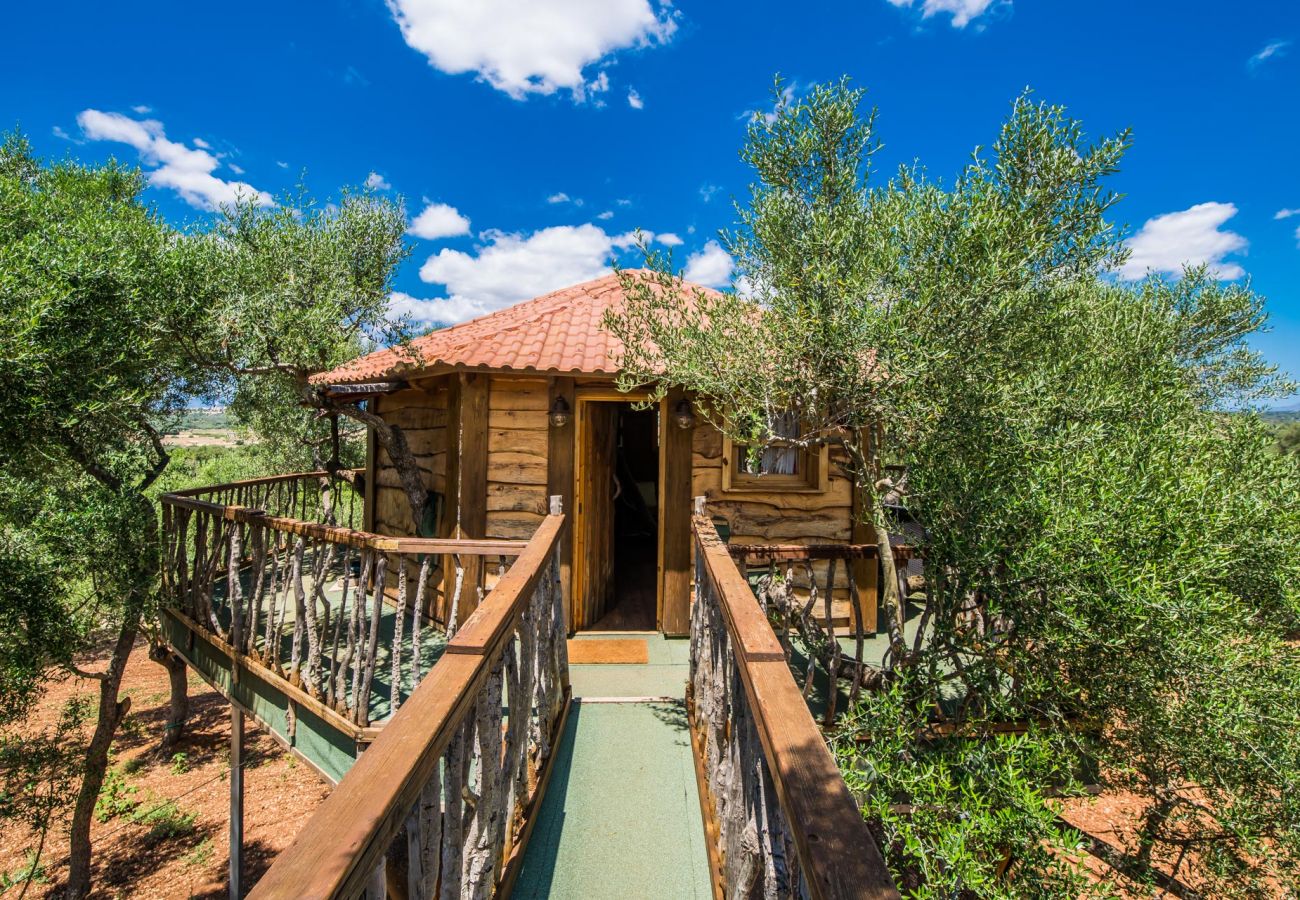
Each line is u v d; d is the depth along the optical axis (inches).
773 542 245.4
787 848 61.5
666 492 237.5
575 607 239.0
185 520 239.5
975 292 122.0
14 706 232.1
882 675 154.6
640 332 167.0
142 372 239.0
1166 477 113.6
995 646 124.9
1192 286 320.5
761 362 148.0
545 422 239.1
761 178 156.4
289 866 38.2
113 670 275.9
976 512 120.3
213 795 354.6
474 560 235.6
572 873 103.3
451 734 62.9
